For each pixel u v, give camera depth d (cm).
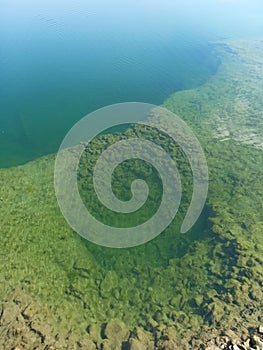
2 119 3412
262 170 2891
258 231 2378
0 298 1988
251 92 3991
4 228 2378
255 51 4878
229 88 4066
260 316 1888
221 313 1923
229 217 2470
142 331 1884
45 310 1958
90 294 2086
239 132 3356
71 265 2222
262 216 2488
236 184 2759
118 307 2028
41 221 2453
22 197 2628
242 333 1800
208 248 2300
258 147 3162
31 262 2202
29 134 3259
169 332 1856
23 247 2278
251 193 2673
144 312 1998
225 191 2698
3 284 2061
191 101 3828
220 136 3294
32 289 2055
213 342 1764
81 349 1794
